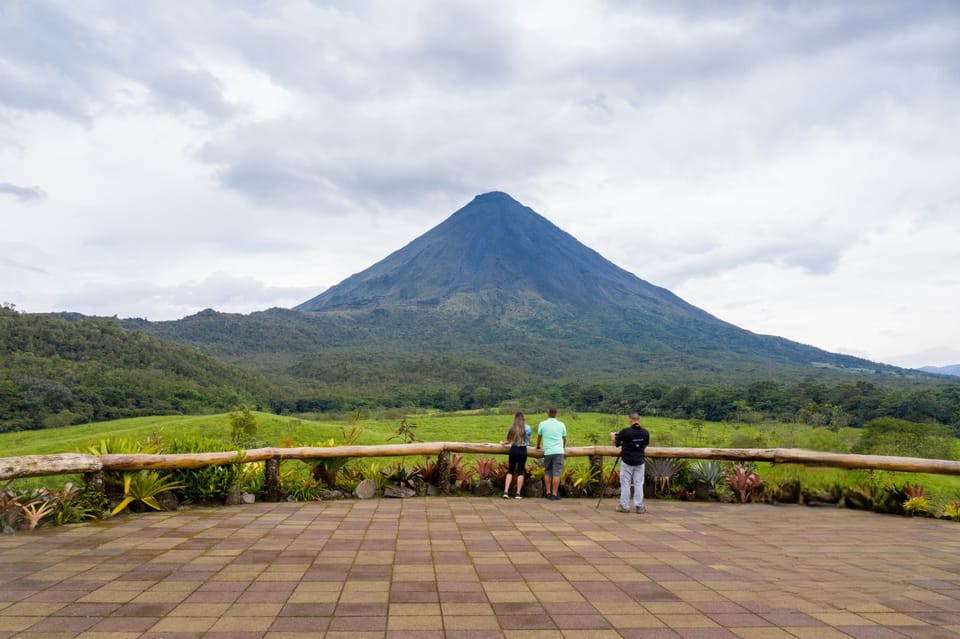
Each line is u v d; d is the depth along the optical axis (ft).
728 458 30.89
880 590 14.60
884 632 11.80
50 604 12.57
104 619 11.74
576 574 15.58
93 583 14.05
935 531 23.20
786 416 249.75
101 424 219.00
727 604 13.34
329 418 327.26
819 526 23.67
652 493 31.45
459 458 32.83
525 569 15.97
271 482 26.94
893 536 21.88
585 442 212.02
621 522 23.53
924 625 12.21
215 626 11.46
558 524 22.68
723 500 30.81
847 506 29.32
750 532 22.07
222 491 25.72
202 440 28.37
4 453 153.07
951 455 146.00
